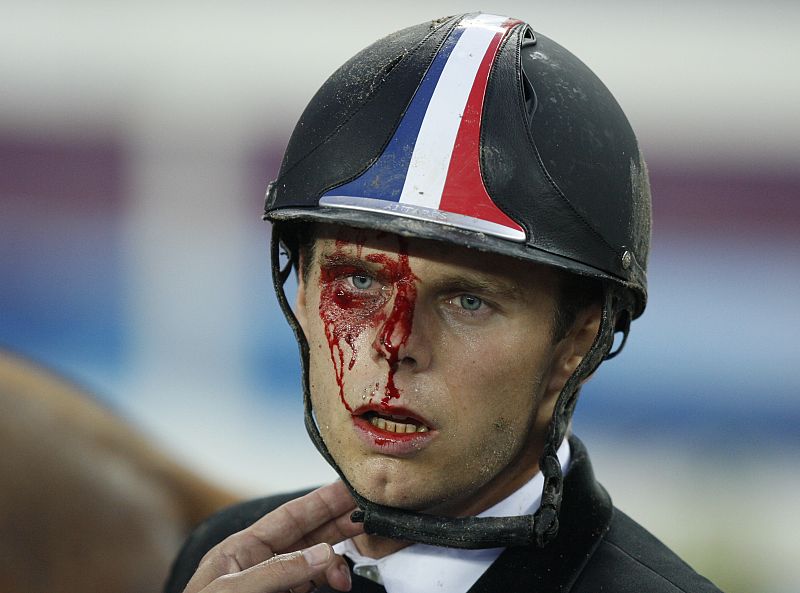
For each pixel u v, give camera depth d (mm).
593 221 3041
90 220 12500
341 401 3008
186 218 12555
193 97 12797
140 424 5547
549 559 3328
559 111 3107
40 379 5355
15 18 12789
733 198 11914
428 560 3377
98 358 12227
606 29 12711
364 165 2996
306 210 3055
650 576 3357
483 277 2906
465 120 2977
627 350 11141
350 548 3691
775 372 11195
